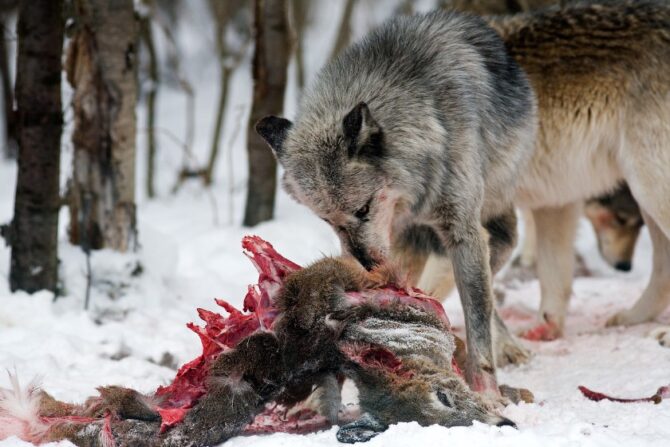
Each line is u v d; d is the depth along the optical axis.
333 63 9.78
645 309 11.73
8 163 26.98
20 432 6.65
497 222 10.70
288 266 7.56
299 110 9.43
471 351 8.79
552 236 11.70
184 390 7.02
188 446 6.46
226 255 14.02
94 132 11.16
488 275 9.03
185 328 10.70
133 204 11.48
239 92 35.34
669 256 11.45
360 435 6.30
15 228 10.66
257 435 6.86
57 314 10.62
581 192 11.32
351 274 7.39
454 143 9.01
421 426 6.44
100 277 11.05
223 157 27.08
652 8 10.74
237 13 33.44
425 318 7.23
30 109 10.41
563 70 10.81
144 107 32.31
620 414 7.31
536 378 9.48
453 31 9.69
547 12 11.09
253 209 15.60
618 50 10.68
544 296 11.78
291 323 6.98
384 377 6.75
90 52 11.04
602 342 10.78
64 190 12.44
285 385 6.91
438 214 9.12
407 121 8.95
